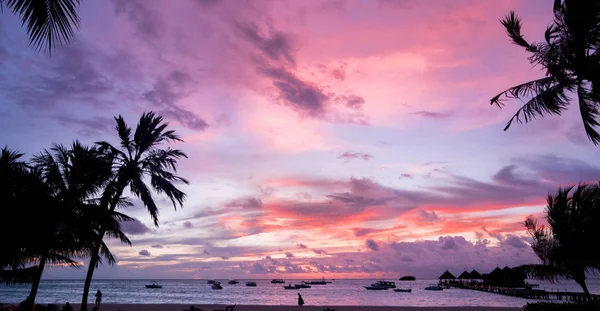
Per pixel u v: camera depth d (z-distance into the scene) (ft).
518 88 44.27
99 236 58.95
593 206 48.57
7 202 42.27
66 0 12.52
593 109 44.09
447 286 428.56
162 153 74.08
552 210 51.42
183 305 106.32
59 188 53.06
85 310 63.57
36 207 43.98
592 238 47.65
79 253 51.90
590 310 44.04
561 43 36.65
